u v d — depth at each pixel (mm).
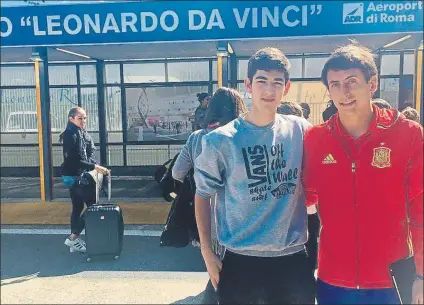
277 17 4027
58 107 8477
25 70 8430
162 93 8367
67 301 3178
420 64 5578
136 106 8438
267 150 1909
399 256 1903
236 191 1919
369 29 3662
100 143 8500
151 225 5465
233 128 1952
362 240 1890
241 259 1963
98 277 3678
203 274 3777
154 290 3400
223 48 5699
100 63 8305
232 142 1902
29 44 4488
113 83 8398
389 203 1858
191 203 2934
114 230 4184
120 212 4293
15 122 8609
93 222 4148
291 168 1941
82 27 4551
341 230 1921
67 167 4500
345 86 1848
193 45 6039
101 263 4102
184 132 8414
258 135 1922
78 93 8422
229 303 2004
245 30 4117
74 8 4523
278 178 1916
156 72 8305
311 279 2049
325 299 2002
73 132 4543
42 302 3172
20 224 5309
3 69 8453
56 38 4551
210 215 2082
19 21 4469
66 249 4449
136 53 7156
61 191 7328
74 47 6195
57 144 8461
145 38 4457
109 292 3289
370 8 3646
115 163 8570
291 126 1996
